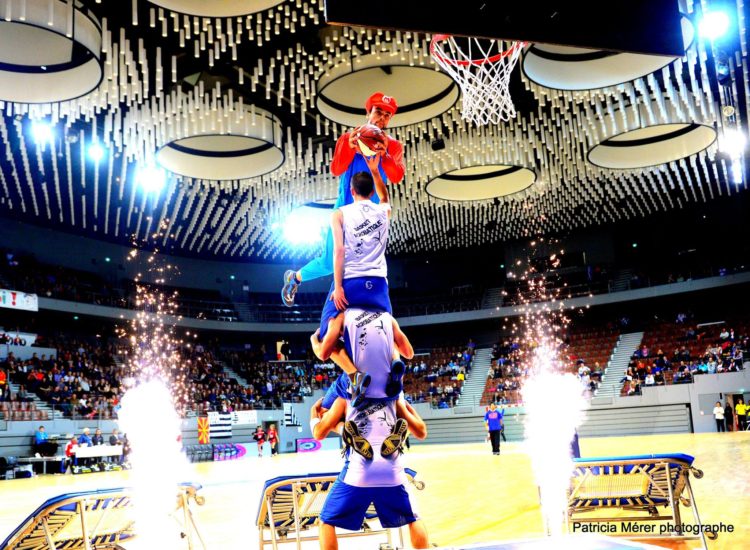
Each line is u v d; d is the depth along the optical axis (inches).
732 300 1365.7
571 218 1339.8
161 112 643.5
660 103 634.2
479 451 890.7
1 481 807.1
